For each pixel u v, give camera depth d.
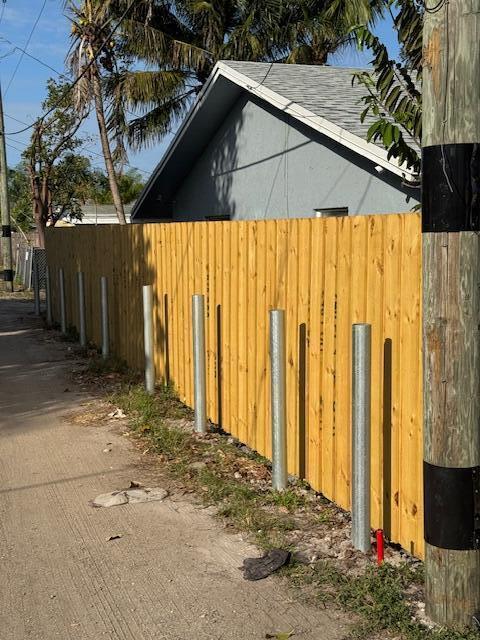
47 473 6.48
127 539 5.07
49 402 9.04
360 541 4.63
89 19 20.02
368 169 9.88
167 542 5.01
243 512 5.36
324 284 5.40
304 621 3.98
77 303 14.12
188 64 23.70
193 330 7.36
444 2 3.54
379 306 4.73
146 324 8.81
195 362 7.38
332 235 5.28
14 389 9.82
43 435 7.64
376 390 4.77
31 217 39.03
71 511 5.60
